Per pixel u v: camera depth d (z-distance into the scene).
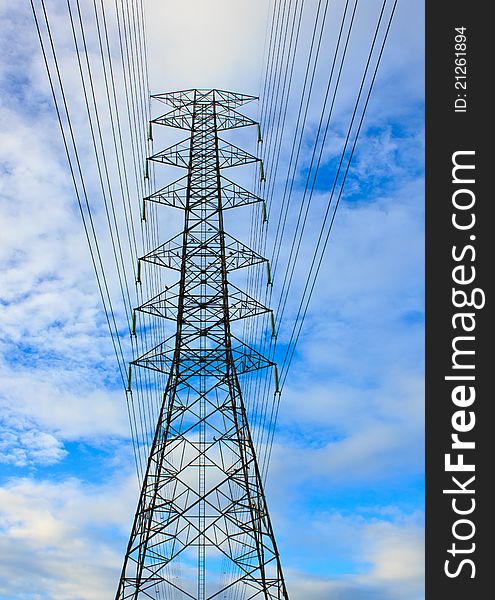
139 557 30.81
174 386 35.66
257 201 42.06
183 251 40.19
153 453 33.69
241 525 31.78
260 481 33.00
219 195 42.44
